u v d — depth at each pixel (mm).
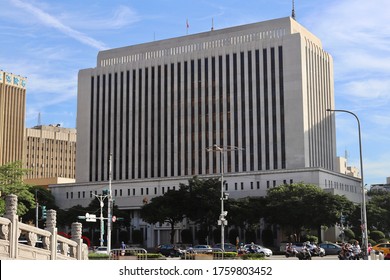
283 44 110250
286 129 107125
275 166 107062
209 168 113938
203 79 118125
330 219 81000
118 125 126625
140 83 125875
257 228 95250
